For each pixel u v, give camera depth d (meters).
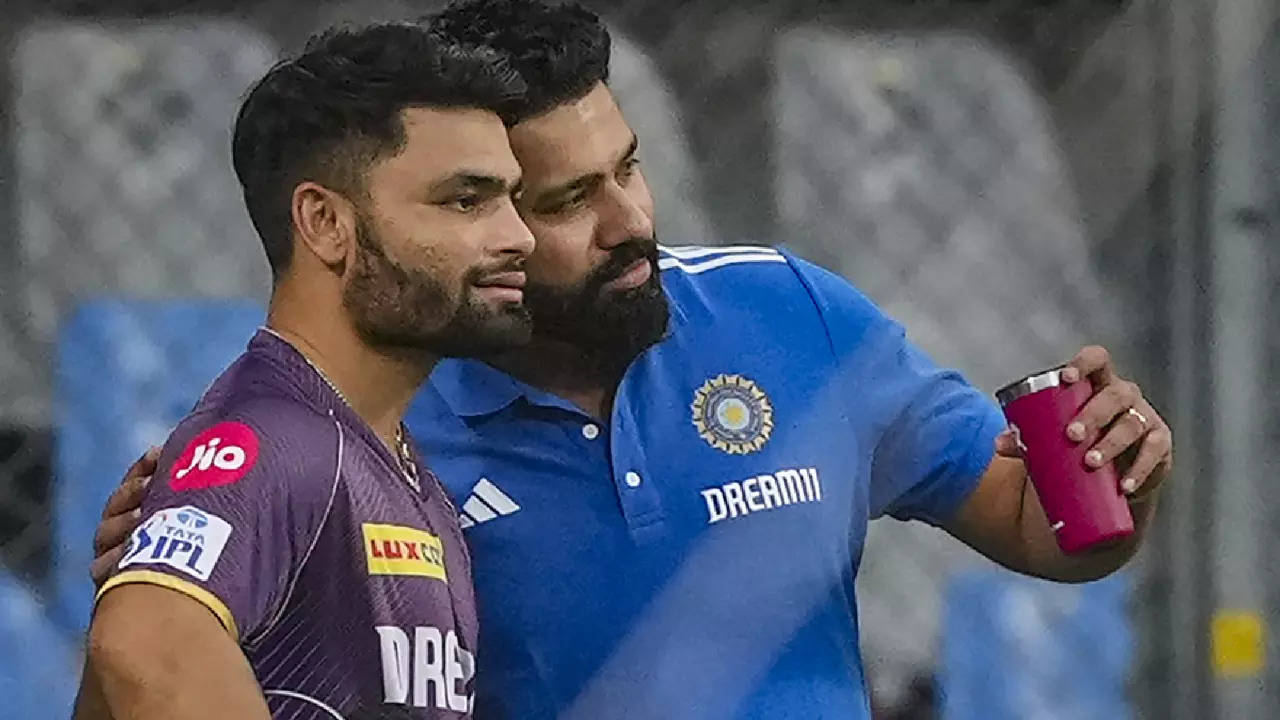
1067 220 12.60
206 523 6.30
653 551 8.20
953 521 9.10
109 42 13.30
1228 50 11.23
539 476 8.23
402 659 6.72
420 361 7.13
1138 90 12.18
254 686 6.15
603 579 8.20
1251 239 11.21
